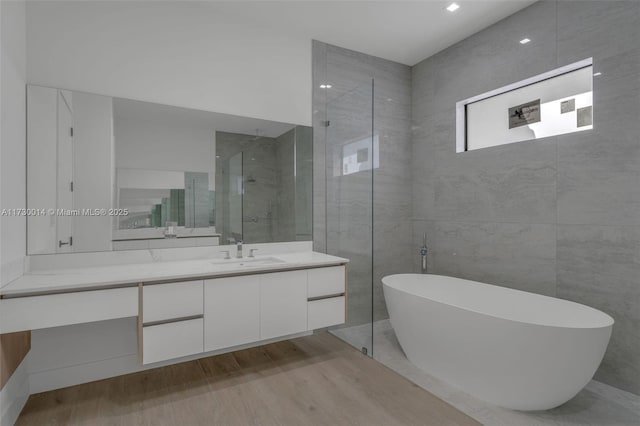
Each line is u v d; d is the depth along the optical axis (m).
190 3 2.65
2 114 1.76
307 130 3.16
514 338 1.89
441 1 2.65
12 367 1.84
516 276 2.83
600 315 2.04
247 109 2.88
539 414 1.95
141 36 2.48
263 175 2.95
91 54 2.33
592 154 2.34
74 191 2.27
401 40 3.26
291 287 2.50
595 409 2.00
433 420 1.89
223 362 2.61
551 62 2.58
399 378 2.36
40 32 2.19
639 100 2.11
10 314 1.70
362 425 1.86
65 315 1.80
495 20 2.94
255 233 2.93
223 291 2.23
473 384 2.13
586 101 2.50
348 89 3.40
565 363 1.80
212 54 2.73
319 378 2.36
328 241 3.25
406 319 2.54
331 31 3.07
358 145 2.83
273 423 1.87
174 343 2.08
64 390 2.18
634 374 2.14
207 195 2.72
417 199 3.76
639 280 2.12
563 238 2.51
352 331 2.92
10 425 1.80
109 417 1.91
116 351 2.38
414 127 3.79
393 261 3.72
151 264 2.43
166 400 2.08
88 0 2.32
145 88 2.50
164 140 2.56
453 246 3.37
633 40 2.13
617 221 2.22
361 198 2.81
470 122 3.34
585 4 2.37
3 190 1.77
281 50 3.03
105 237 2.37
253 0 2.62
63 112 2.25
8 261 1.83
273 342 3.00
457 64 3.31
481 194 3.11
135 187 2.46
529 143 2.73
